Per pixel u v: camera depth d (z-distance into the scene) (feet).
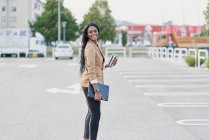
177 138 25.73
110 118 32.32
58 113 34.58
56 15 218.18
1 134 26.91
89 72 21.86
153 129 28.37
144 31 326.24
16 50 151.94
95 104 22.35
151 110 36.19
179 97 44.62
